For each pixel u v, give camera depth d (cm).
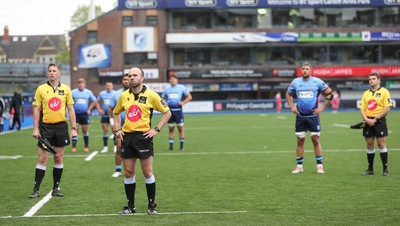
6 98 5972
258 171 1628
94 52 7056
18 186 1384
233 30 7062
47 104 1224
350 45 7281
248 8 7106
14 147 2459
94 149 2364
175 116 2295
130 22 7062
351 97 7262
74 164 1833
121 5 7025
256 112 6662
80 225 950
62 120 1238
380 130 1496
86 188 1343
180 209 1084
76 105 2262
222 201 1163
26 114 5972
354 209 1062
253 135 3025
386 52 7306
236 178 1493
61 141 1236
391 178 1457
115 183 1420
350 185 1349
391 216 998
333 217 996
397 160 1848
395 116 4912
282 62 7256
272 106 6850
